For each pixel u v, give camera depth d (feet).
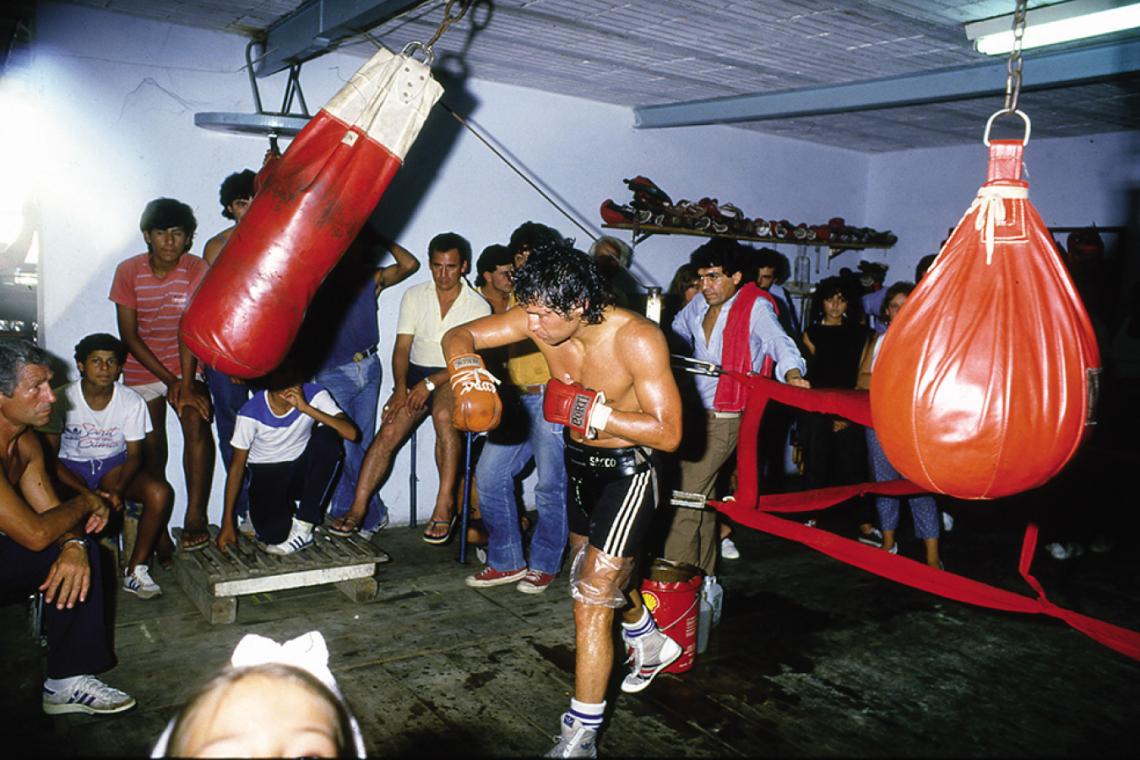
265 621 11.48
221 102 13.91
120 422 12.00
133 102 13.19
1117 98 15.26
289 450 12.07
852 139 20.81
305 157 9.19
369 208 9.45
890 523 14.79
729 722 9.46
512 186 16.85
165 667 10.05
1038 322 6.74
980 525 17.89
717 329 12.67
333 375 14.35
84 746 8.39
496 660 10.62
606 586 8.29
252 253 9.20
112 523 13.21
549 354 8.80
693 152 19.44
